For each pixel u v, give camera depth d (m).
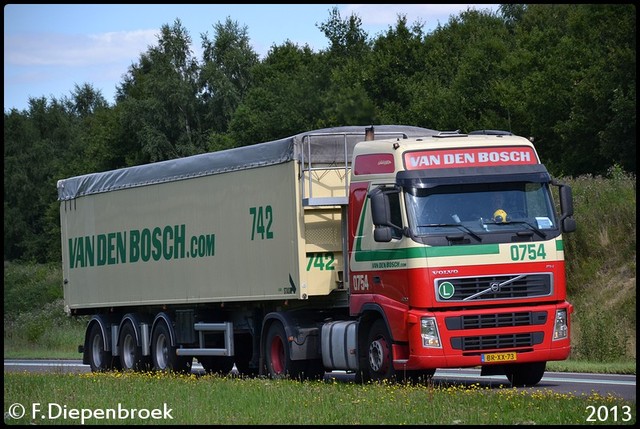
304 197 30.78
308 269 30.89
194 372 42.75
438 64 89.25
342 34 91.25
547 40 81.75
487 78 83.50
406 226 26.73
